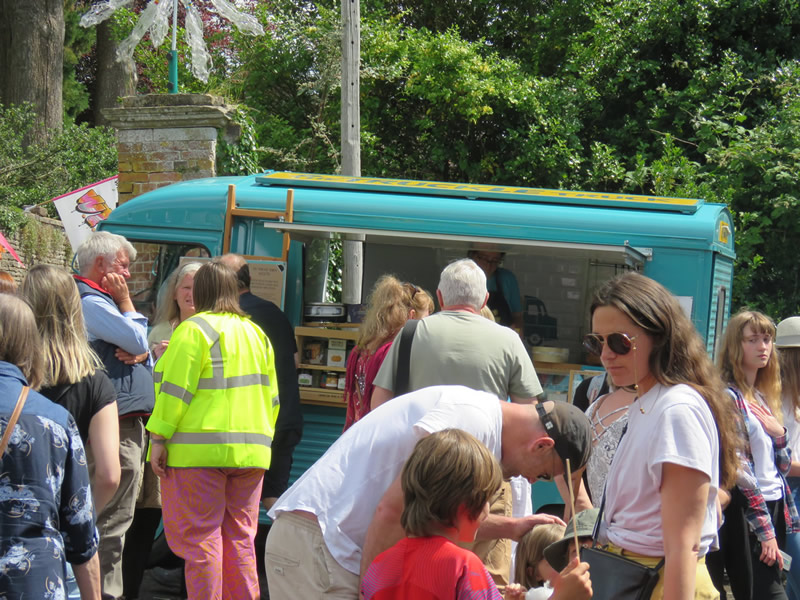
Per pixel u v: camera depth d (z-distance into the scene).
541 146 13.11
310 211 6.11
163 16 10.08
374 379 4.51
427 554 2.44
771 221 10.48
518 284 6.66
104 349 4.66
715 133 11.73
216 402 4.43
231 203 6.23
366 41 13.77
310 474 3.02
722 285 6.04
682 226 5.66
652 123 12.53
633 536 2.57
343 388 6.14
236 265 5.55
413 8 16.55
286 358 5.58
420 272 7.14
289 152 13.48
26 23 20.44
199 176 8.54
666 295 2.63
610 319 2.61
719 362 4.66
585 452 2.82
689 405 2.49
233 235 6.30
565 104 13.33
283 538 3.01
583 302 6.51
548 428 2.79
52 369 3.57
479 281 4.43
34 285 3.61
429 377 4.17
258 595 4.66
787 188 10.58
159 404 4.38
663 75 13.18
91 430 3.70
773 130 10.84
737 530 4.23
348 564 2.90
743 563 4.23
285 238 6.18
